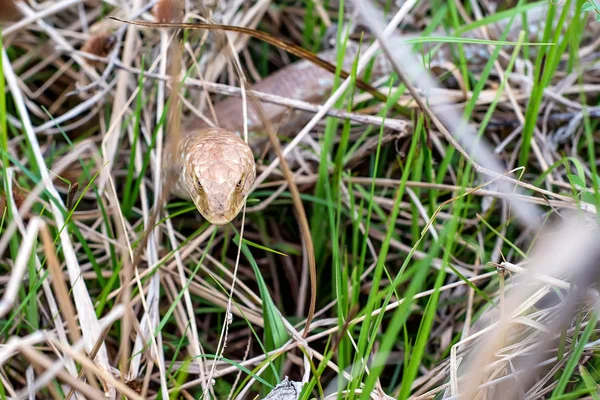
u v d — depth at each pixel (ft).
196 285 2.17
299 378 2.16
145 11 2.32
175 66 2.09
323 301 2.26
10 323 2.04
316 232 2.24
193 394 2.09
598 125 2.38
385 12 2.45
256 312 2.17
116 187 2.34
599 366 1.94
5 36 2.38
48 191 2.06
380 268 1.93
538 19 2.48
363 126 2.38
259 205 2.27
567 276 1.99
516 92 2.39
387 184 2.27
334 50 2.49
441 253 2.24
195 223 2.31
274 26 2.58
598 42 2.47
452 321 2.15
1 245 1.84
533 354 1.93
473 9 2.49
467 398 1.81
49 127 2.34
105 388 1.91
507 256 2.21
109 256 2.21
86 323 1.97
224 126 2.33
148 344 2.00
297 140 2.16
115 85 2.39
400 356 2.14
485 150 2.28
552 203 2.05
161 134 2.22
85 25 2.46
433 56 2.46
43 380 1.72
